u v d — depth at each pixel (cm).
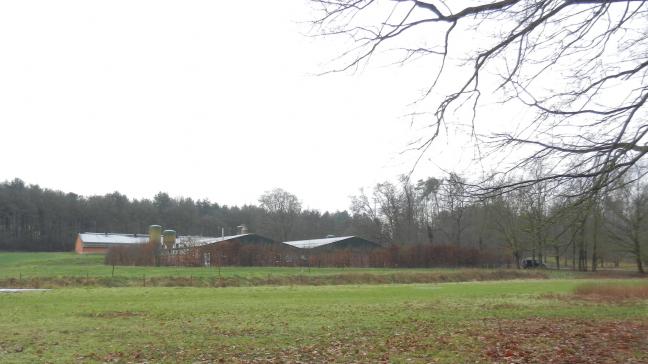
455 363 1075
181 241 7644
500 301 2597
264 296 2869
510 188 835
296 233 13088
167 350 1251
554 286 3878
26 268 5600
